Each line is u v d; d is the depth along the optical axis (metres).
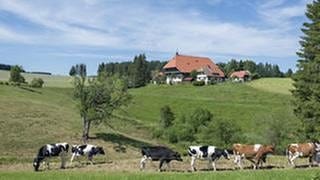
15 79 132.25
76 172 36.03
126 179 29.64
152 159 39.09
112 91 70.94
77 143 69.88
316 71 69.81
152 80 198.12
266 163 43.94
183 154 51.47
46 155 41.75
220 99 135.38
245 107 120.44
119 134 80.81
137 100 135.50
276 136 68.94
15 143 64.94
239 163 40.38
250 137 72.75
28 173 34.44
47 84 163.88
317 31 72.06
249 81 175.38
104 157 63.53
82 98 69.94
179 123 85.62
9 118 75.69
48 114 83.94
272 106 121.25
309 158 43.38
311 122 68.00
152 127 94.38
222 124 71.56
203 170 39.16
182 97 139.12
